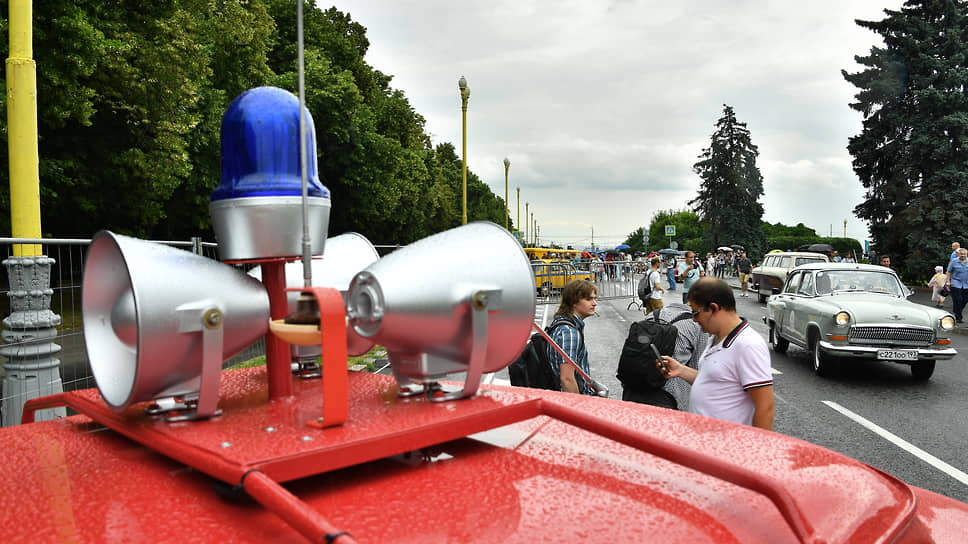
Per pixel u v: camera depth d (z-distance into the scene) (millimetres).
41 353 4527
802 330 10602
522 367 3990
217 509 838
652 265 11445
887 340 9250
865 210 39250
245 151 1164
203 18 19203
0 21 10672
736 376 3365
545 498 874
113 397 1041
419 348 1104
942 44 36469
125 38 13680
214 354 1001
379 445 916
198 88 18047
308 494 879
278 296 1184
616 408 1355
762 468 972
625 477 954
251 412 1063
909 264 33375
